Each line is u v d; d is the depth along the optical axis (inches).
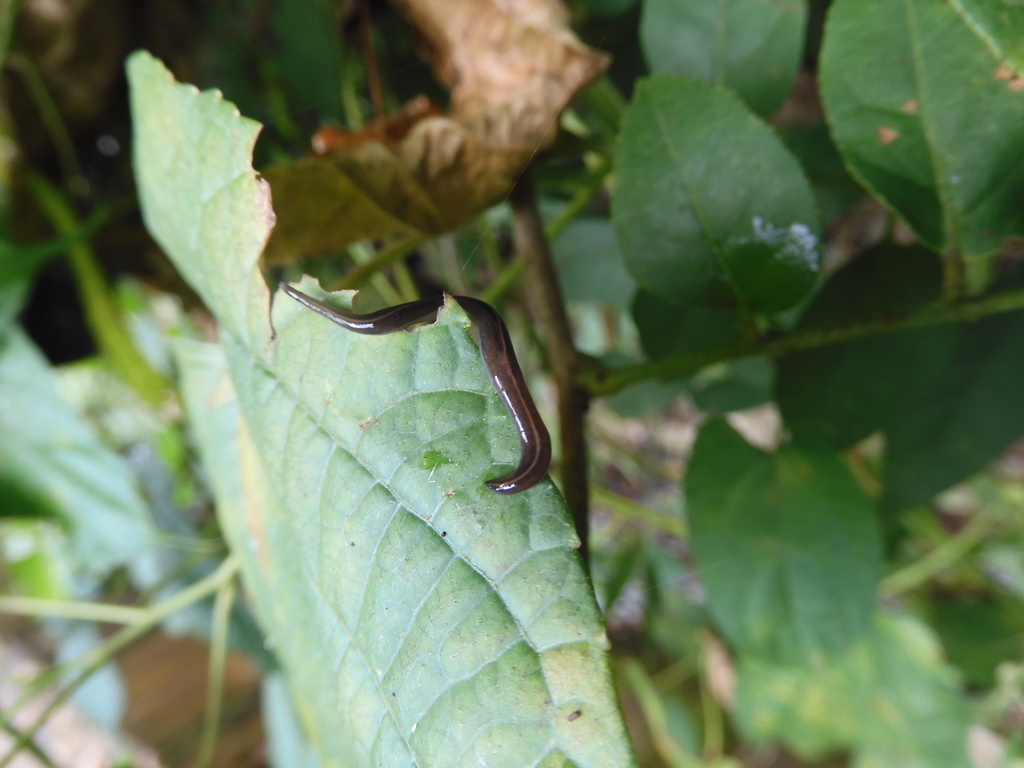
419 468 3.8
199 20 8.5
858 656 10.4
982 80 4.1
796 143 6.2
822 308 5.8
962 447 6.6
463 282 8.5
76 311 10.1
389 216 5.4
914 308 5.0
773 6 5.3
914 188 4.4
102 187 9.6
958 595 11.7
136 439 12.8
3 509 8.6
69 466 8.5
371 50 6.8
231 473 5.6
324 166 5.0
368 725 3.8
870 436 6.1
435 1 6.0
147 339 11.1
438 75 6.6
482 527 3.6
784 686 10.7
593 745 3.2
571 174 6.7
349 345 4.1
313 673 4.7
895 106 4.3
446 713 3.5
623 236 4.9
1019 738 10.0
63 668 7.7
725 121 4.6
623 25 6.7
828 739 10.5
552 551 3.5
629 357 8.6
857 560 6.0
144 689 11.9
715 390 8.1
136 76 4.6
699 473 6.2
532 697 3.3
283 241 5.3
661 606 11.7
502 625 3.5
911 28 4.1
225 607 7.6
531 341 8.8
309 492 4.2
